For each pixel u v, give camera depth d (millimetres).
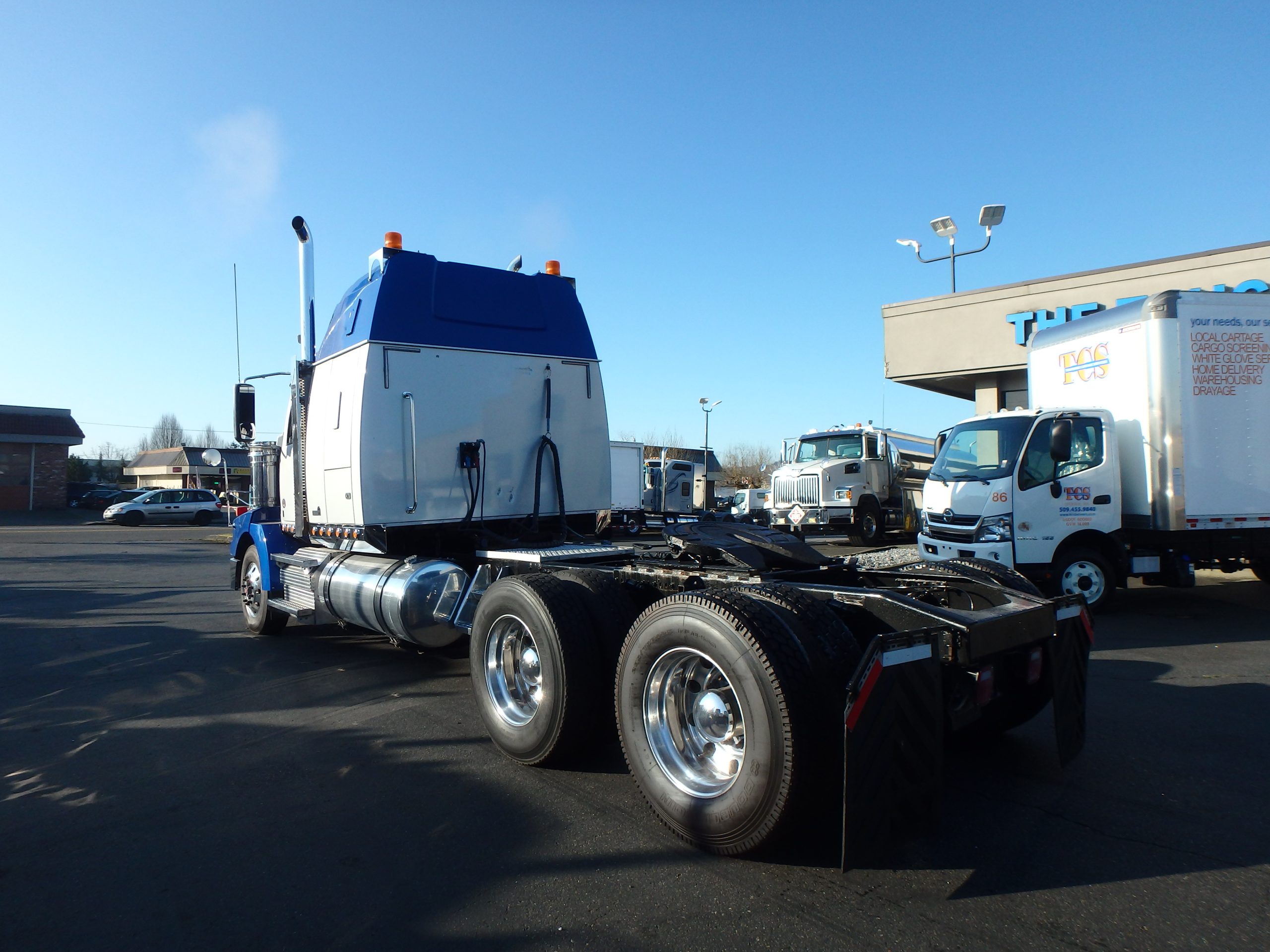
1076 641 4195
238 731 5148
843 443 19297
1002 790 4059
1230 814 3750
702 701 3521
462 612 5637
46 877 3236
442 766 4473
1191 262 14500
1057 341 10336
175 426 99688
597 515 7023
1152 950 2660
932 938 2725
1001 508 8812
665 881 3135
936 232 18844
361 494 5848
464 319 6355
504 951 2672
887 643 3041
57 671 6883
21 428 44781
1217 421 8867
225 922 2879
